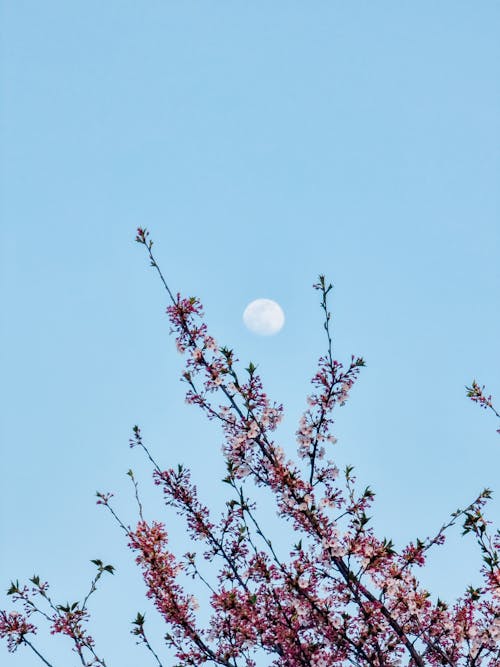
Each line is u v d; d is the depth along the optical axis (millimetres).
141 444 11828
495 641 10242
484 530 10414
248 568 11047
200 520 11445
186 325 11945
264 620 10812
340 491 10938
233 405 11625
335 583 10531
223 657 10953
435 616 10648
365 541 10586
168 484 11602
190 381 11836
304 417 11539
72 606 10859
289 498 10961
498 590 10234
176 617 10984
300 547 10734
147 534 11500
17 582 10883
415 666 10609
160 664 10727
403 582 10641
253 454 11586
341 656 10484
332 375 11281
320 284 11344
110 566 10984
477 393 12375
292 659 10656
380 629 10273
